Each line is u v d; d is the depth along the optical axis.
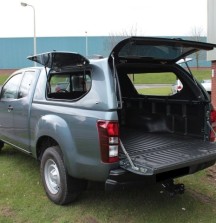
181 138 5.19
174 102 5.30
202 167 4.55
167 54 4.95
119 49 4.27
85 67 4.53
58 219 4.48
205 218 4.58
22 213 4.63
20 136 5.80
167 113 5.45
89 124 4.20
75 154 4.38
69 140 4.42
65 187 4.65
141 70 5.59
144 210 4.75
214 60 13.12
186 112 5.20
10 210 4.71
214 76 13.40
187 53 4.94
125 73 5.81
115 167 4.09
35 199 5.04
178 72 5.24
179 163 4.12
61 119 4.59
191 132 5.18
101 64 4.32
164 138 5.21
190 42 4.48
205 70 47.12
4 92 6.41
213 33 12.52
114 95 4.12
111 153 4.05
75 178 4.62
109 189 4.10
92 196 5.12
